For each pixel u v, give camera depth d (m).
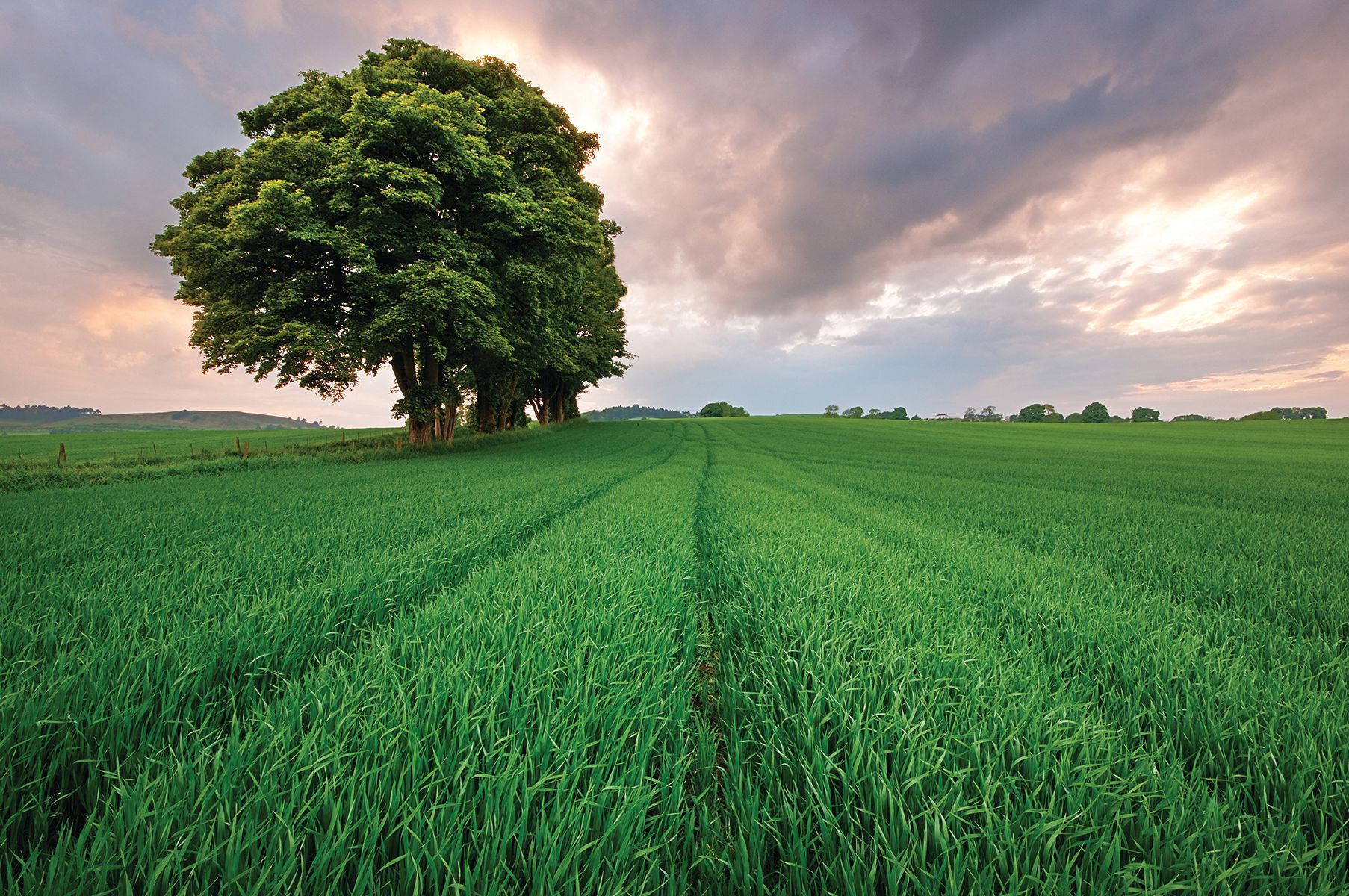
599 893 1.19
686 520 6.48
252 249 17.34
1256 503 9.45
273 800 1.31
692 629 2.95
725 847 1.37
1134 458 24.59
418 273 17.56
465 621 2.64
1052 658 2.56
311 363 19.95
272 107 20.11
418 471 13.93
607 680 2.06
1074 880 1.21
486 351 24.20
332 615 2.78
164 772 1.45
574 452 24.52
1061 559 4.72
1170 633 2.69
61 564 3.84
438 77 21.31
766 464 19.22
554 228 20.41
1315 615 3.27
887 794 1.39
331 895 1.12
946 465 19.77
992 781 1.45
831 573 3.74
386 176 17.45
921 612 2.88
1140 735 1.83
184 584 3.30
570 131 24.38
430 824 1.22
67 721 1.62
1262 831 1.38
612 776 1.49
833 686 1.99
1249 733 1.74
